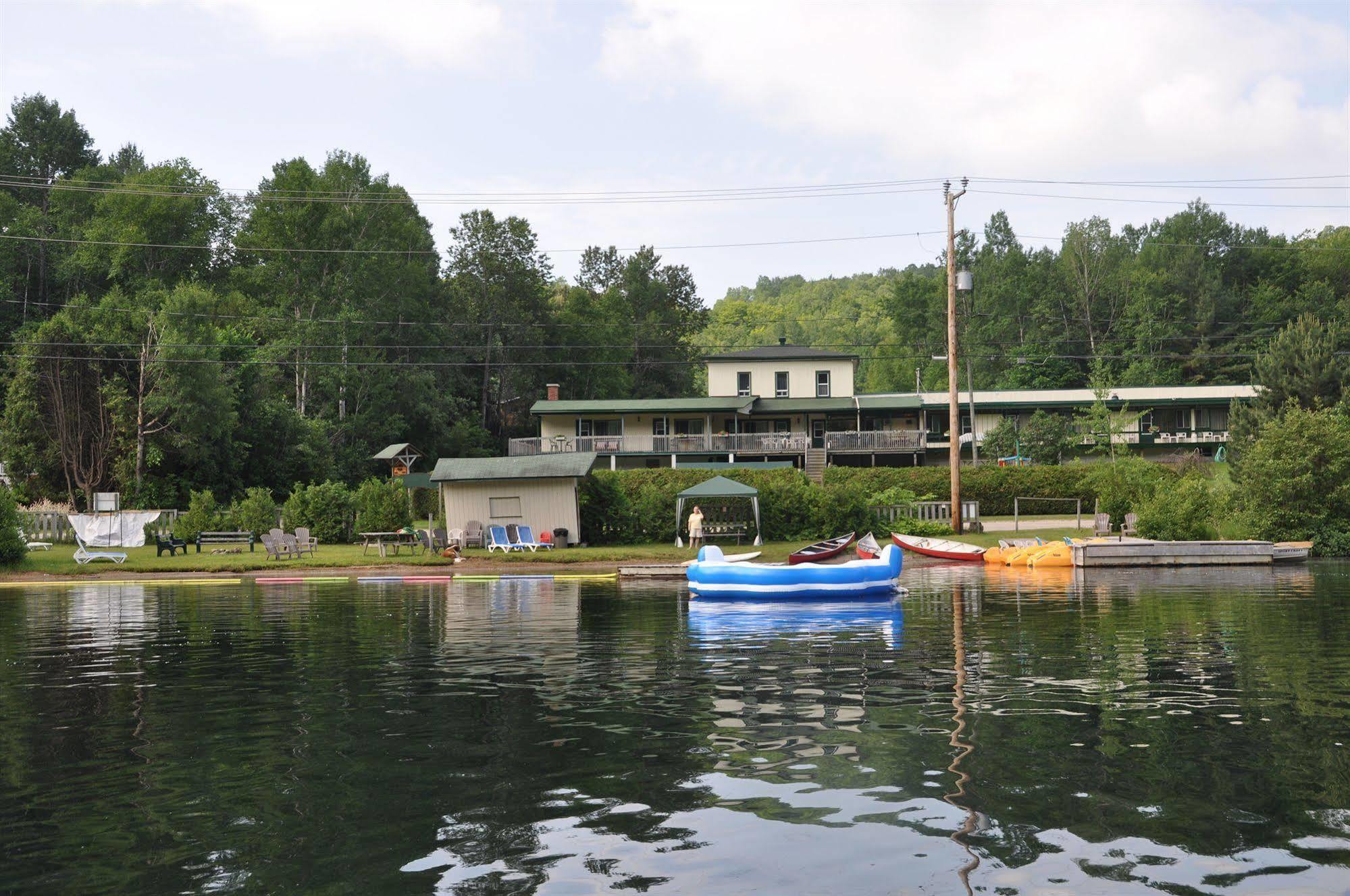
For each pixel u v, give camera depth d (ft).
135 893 18.72
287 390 236.22
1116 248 378.53
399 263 265.13
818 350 237.04
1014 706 34.60
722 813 23.13
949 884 18.97
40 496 167.43
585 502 132.36
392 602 76.69
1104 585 86.94
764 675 41.52
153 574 104.53
